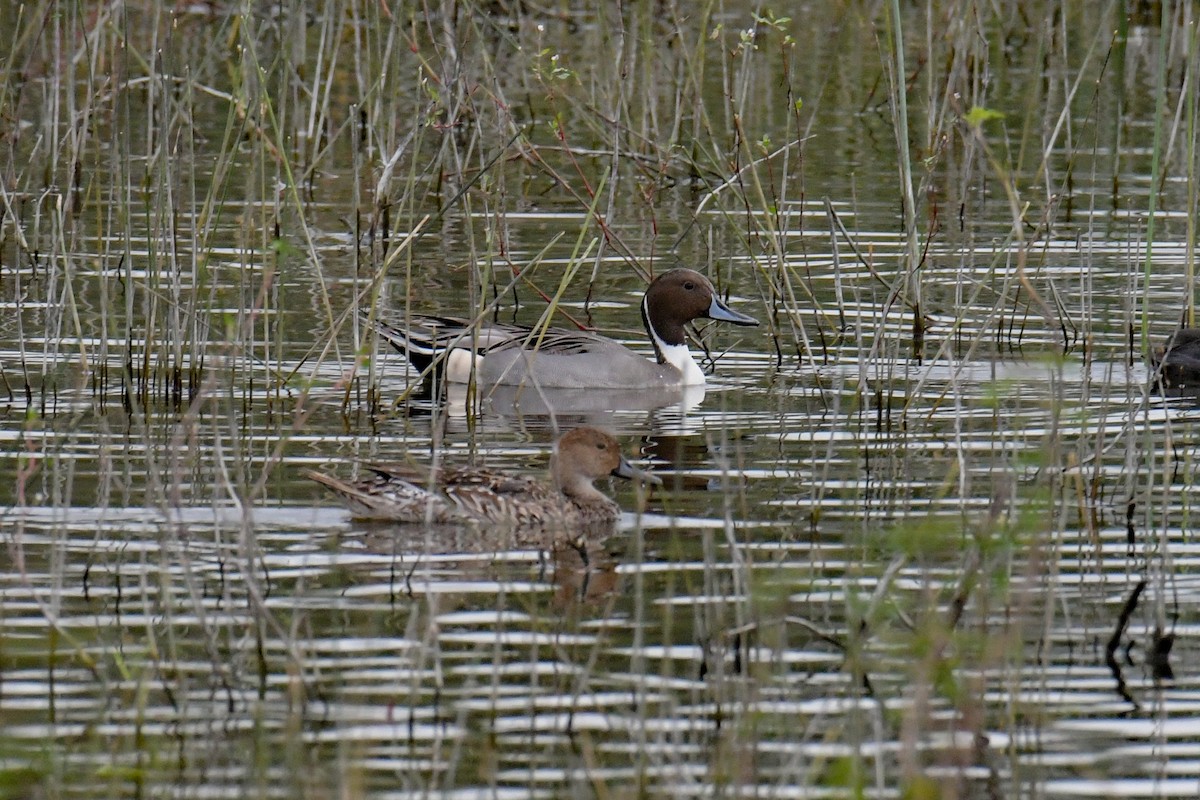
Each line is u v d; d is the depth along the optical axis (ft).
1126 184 77.56
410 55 100.53
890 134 87.66
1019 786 26.48
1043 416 48.14
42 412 47.62
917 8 111.65
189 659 30.96
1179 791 26.30
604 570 36.11
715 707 29.14
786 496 41.01
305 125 85.92
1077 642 32.32
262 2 106.63
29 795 25.73
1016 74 98.17
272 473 42.73
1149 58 100.01
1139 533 38.42
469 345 54.54
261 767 26.30
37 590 33.96
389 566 36.27
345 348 55.93
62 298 53.62
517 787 26.20
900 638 31.60
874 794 26.12
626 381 53.83
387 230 69.51
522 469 44.14
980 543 30.81
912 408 49.39
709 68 98.27
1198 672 30.91
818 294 62.44
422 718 28.55
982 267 64.64
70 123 66.69
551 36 103.81
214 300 58.80
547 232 71.15
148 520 38.60
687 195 77.66
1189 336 53.21
